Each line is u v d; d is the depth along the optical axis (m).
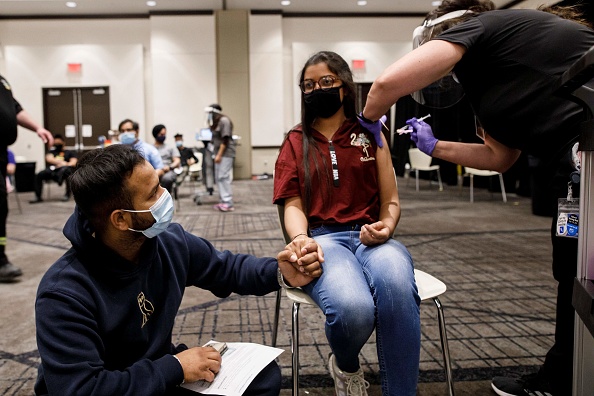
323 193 1.53
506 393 1.64
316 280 1.31
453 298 2.73
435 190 9.04
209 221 5.44
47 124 11.56
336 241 1.47
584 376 0.98
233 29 11.45
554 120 1.31
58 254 3.99
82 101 11.56
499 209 6.41
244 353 1.24
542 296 2.76
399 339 1.23
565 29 1.32
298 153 1.56
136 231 1.05
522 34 1.33
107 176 1.00
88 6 10.96
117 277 1.06
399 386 1.23
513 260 3.62
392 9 11.66
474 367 1.88
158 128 6.86
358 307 1.21
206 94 11.59
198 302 2.74
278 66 11.61
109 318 1.04
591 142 0.87
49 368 0.95
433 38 1.45
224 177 6.23
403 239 4.42
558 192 1.40
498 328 2.29
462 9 1.48
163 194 1.07
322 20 11.78
